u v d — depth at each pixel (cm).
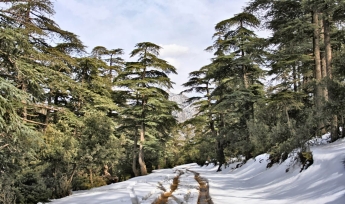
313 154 767
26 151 827
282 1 1121
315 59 1109
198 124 2372
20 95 682
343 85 783
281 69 1603
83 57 1722
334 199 462
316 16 1123
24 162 932
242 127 1802
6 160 781
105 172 1898
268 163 1120
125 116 2225
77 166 1168
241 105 1888
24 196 884
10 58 797
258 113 1513
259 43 1330
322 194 520
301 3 1007
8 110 673
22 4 938
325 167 655
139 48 2180
